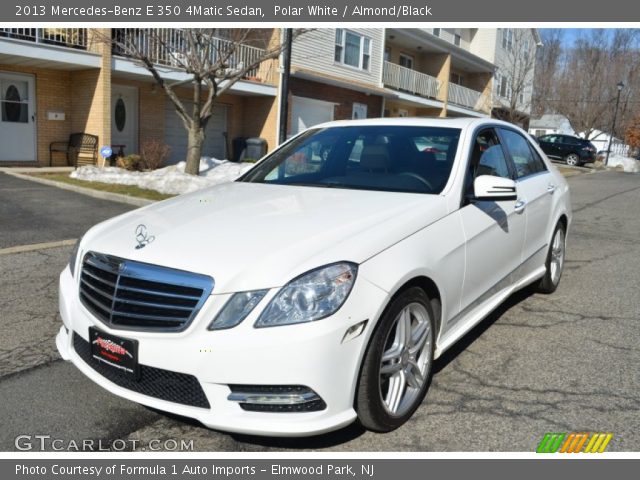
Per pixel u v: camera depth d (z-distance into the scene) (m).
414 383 3.15
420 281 3.13
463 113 30.97
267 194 3.71
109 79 14.29
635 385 3.58
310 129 4.82
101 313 2.89
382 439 2.97
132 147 17.06
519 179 4.64
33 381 3.52
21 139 14.59
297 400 2.56
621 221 10.66
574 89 45.59
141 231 3.04
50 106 14.94
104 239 3.11
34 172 13.27
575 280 6.15
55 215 8.48
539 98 43.00
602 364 3.89
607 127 50.12
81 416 3.15
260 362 2.52
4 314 4.58
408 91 26.62
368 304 2.69
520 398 3.39
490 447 2.91
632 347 4.20
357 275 2.70
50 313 4.63
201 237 2.91
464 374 3.71
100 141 14.42
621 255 7.51
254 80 18.20
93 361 2.99
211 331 2.56
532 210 4.66
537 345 4.21
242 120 19.97
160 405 2.71
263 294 2.57
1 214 8.36
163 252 2.80
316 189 3.79
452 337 3.52
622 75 49.69
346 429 3.06
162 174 11.47
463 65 32.31
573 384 3.58
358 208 3.27
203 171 13.81
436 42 27.25
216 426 2.58
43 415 3.15
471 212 3.66
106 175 11.94
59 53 13.22
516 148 4.87
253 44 18.31
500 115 34.38
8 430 3.00
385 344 2.87
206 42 12.00
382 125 4.39
